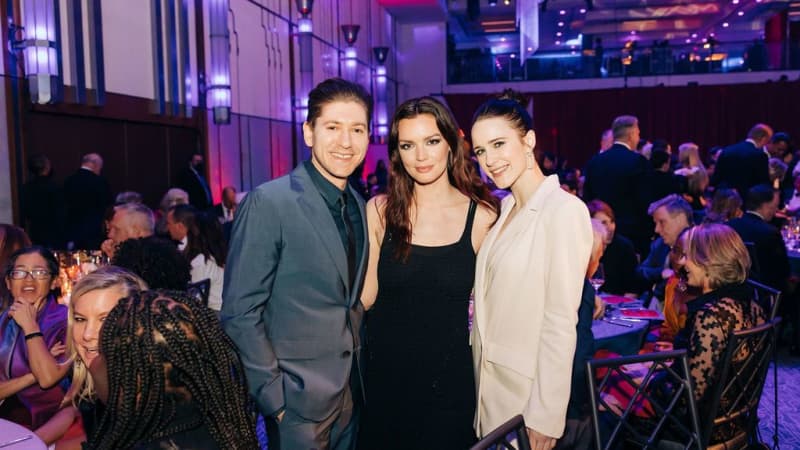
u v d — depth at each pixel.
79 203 5.94
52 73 5.62
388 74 16.09
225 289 1.81
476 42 19.89
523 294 1.86
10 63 5.60
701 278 2.37
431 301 2.07
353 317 1.95
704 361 2.19
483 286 1.99
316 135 1.87
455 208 2.13
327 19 12.45
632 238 5.51
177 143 8.08
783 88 15.09
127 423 1.10
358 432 2.13
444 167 2.07
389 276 2.08
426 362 2.06
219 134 8.84
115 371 1.11
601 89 15.80
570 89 16.16
